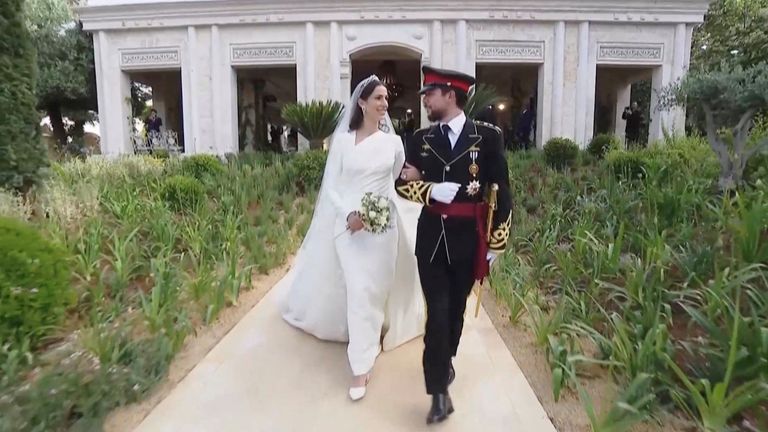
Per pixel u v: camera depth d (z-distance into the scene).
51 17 20.52
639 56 16.98
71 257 3.91
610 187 6.81
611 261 4.28
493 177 2.58
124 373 2.82
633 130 18.88
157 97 21.83
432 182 2.59
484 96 14.01
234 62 17.78
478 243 2.59
